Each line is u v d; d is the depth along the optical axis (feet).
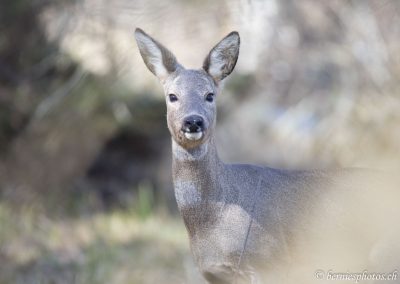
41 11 61.16
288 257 35.19
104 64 60.44
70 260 51.98
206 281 35.55
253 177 35.78
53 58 62.69
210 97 35.27
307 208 35.65
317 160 69.10
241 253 34.22
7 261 51.96
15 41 62.75
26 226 57.77
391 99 65.67
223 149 73.56
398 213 35.83
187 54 58.90
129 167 70.74
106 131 64.80
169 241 55.93
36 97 63.77
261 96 72.64
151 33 56.13
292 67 69.46
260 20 61.41
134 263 51.08
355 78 67.15
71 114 62.34
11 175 63.67
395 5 59.77
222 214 34.47
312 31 66.64
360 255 36.04
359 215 35.94
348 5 64.49
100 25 57.72
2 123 64.34
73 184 66.23
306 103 72.13
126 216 62.34
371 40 64.69
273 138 72.69
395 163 64.28
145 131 68.85
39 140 63.31
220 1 57.31
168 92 35.29
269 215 34.96
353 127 67.36
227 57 36.19
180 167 34.63
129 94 63.72
